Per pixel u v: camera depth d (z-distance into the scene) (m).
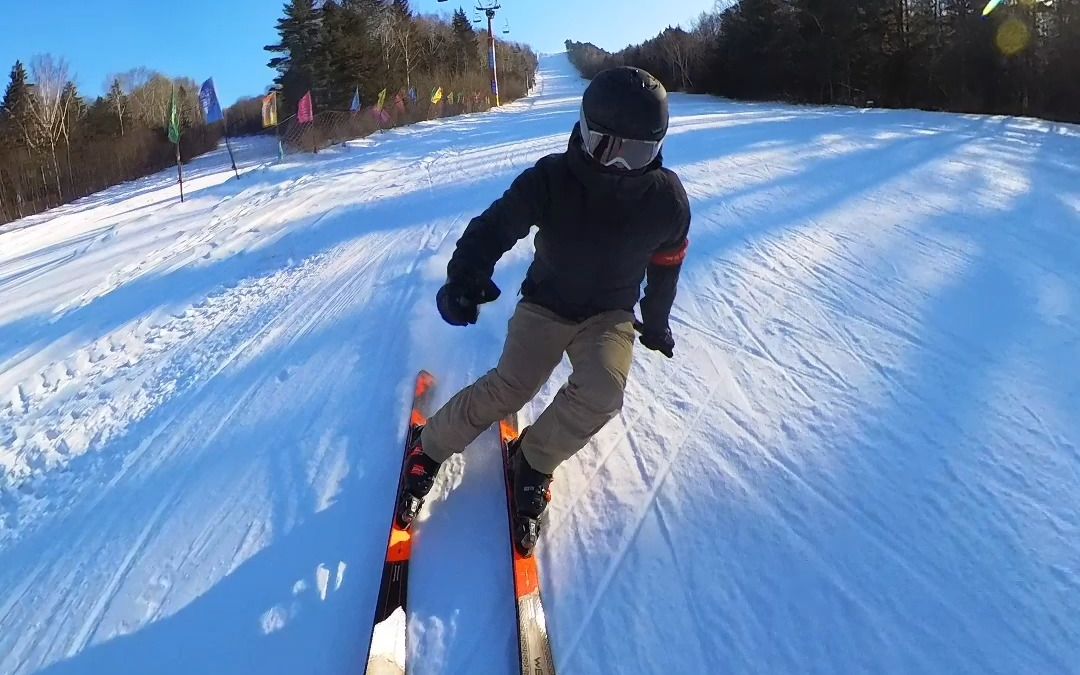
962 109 24.59
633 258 2.29
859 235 5.62
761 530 2.43
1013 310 4.06
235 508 2.69
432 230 6.79
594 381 2.24
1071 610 2.07
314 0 38.09
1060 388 3.21
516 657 2.00
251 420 3.36
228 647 2.06
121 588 2.34
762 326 4.03
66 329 5.16
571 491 2.65
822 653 1.98
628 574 2.27
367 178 10.71
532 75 76.00
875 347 3.70
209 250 7.00
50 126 40.12
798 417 3.09
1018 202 6.42
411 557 2.34
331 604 2.20
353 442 3.05
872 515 2.47
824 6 29.98
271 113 15.89
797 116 17.28
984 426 2.95
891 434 2.93
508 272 5.14
